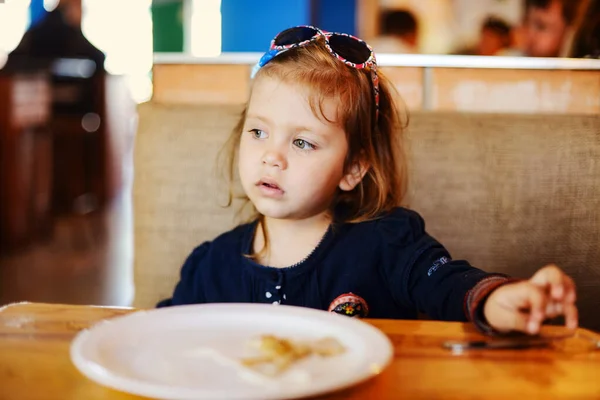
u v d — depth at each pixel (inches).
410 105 66.9
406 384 25.0
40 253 147.3
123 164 215.2
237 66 67.4
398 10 80.7
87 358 24.4
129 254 146.8
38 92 162.7
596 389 24.6
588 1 73.7
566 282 29.5
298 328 29.5
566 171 53.3
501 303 29.8
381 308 44.8
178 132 55.3
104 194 196.9
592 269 53.7
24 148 153.6
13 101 147.9
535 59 64.4
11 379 25.2
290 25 82.7
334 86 42.9
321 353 26.4
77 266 136.9
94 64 191.3
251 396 21.7
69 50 187.3
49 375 25.6
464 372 26.1
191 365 25.5
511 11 76.7
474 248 53.4
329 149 42.8
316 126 42.1
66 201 186.5
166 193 55.2
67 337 29.7
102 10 271.6
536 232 53.4
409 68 66.3
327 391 22.4
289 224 45.0
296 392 22.0
